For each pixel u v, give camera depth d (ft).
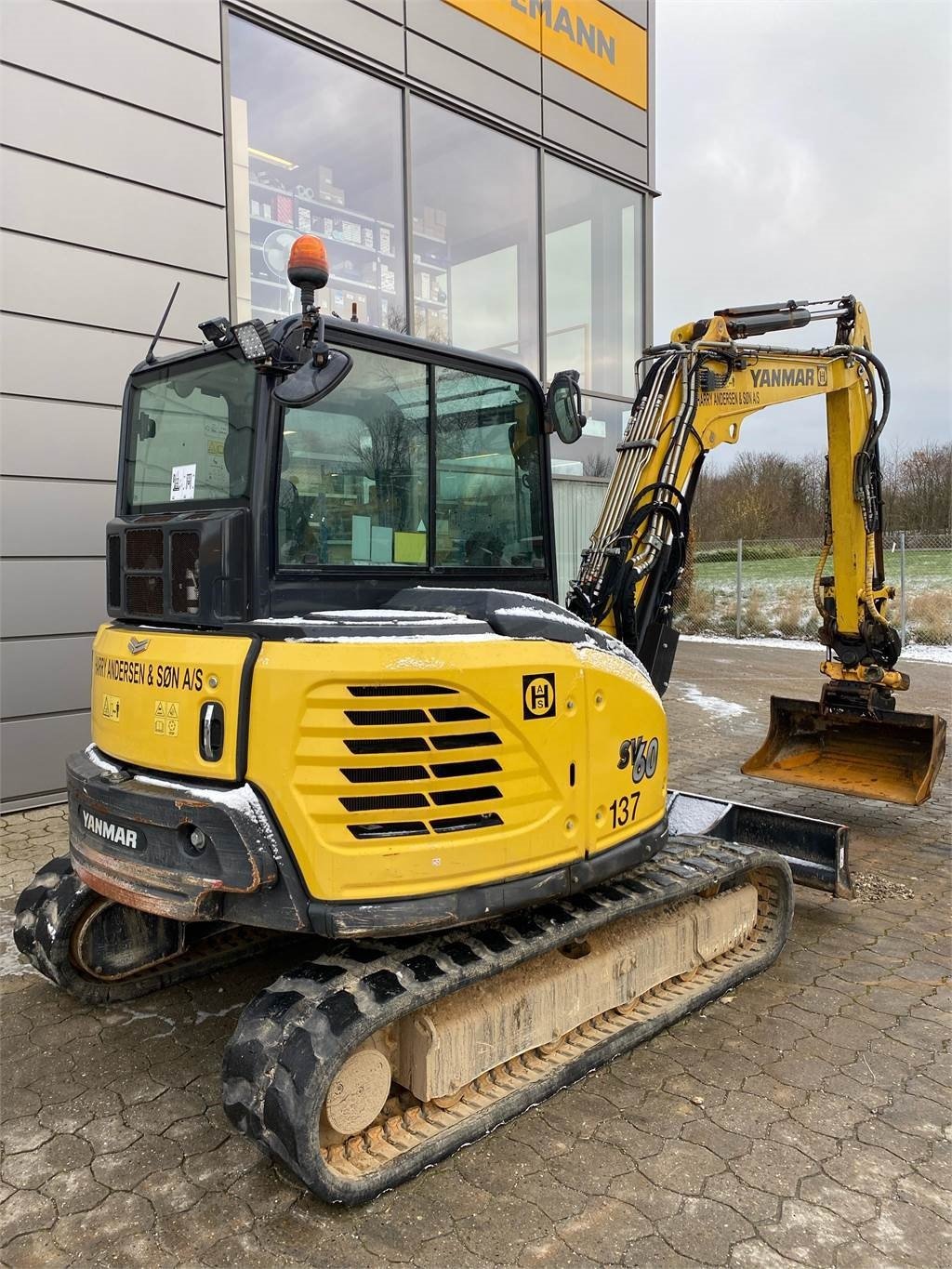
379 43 26.32
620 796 11.27
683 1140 9.76
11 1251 8.22
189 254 22.99
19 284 20.40
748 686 40.78
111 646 10.87
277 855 8.75
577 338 33.91
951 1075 11.07
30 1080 10.97
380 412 10.48
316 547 9.97
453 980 9.23
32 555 21.06
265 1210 8.73
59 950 12.09
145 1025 12.30
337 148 26.20
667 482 14.58
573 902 11.18
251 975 13.80
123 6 21.43
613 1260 8.08
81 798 10.49
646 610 14.48
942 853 19.47
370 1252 8.17
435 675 9.05
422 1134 9.39
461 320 29.94
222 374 10.12
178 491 10.91
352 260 26.94
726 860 13.17
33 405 20.81
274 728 8.69
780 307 17.42
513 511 12.26
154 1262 8.08
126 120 21.72
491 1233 8.40
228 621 9.35
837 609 20.34
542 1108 10.35
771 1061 11.36
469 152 29.53
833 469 19.49
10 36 19.84
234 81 23.79
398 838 9.05
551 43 31.45
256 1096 8.38
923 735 20.17
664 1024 11.88
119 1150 9.66
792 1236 8.36
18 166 20.17
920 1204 8.81
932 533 70.54
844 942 14.99
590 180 33.96
